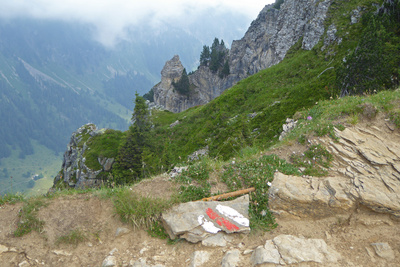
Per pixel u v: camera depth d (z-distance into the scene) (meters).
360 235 6.18
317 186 7.29
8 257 5.84
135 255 5.95
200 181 8.03
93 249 6.16
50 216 6.76
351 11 47.72
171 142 51.00
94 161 39.53
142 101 39.06
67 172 46.00
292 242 5.87
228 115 49.06
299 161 8.62
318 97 34.75
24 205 6.93
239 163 8.87
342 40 43.97
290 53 61.84
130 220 6.69
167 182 8.03
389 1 37.16
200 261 5.56
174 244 6.12
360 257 5.61
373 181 7.18
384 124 9.42
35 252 5.98
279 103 39.72
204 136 46.09
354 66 27.14
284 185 7.32
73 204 7.24
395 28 32.06
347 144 8.71
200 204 6.86
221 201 7.27
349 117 9.88
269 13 103.12
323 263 5.36
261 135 33.50
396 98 10.21
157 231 6.53
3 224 6.54
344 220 6.60
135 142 36.09
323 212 6.75
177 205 6.93
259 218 6.80
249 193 7.53
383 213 6.48
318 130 9.51
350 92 26.61
